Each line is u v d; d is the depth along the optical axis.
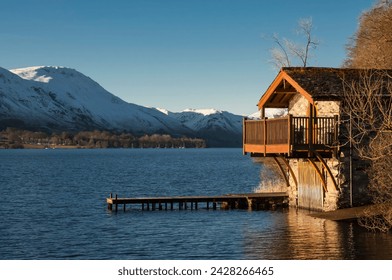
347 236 28.61
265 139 35.94
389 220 29.38
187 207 46.59
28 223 38.75
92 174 100.81
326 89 33.97
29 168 123.88
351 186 34.12
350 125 30.59
